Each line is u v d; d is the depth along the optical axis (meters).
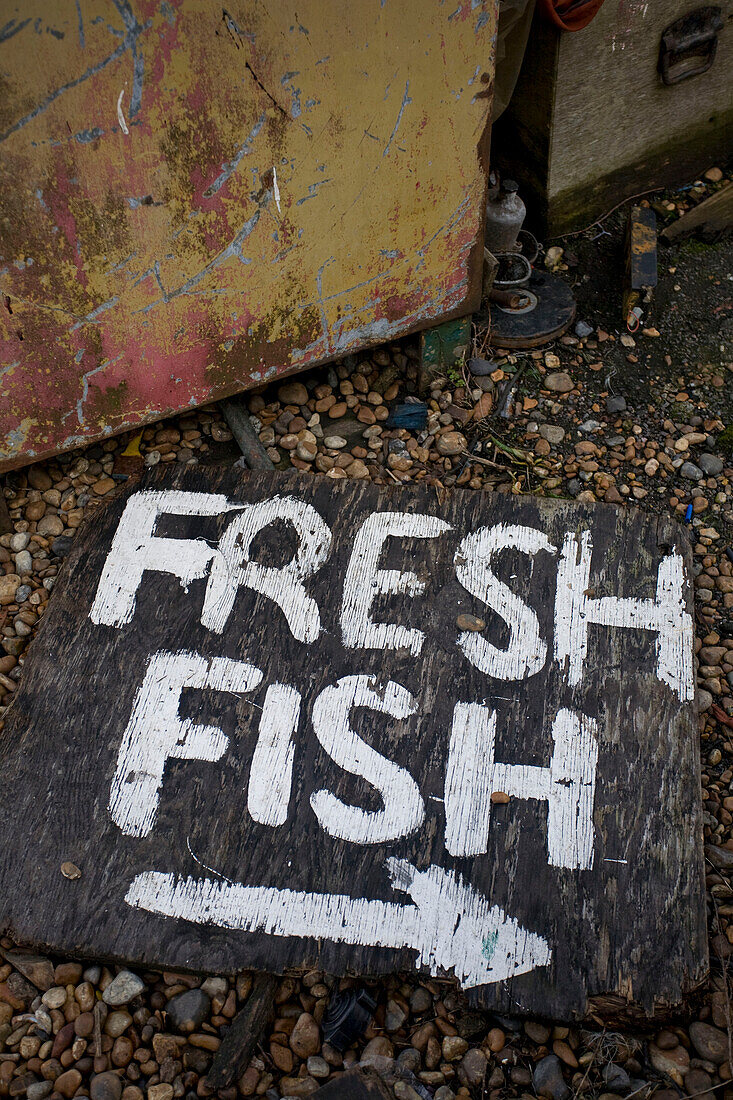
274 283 1.32
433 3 1.20
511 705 1.23
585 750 1.21
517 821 1.18
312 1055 1.12
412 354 1.54
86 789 1.20
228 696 1.24
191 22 1.12
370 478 1.43
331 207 1.29
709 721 1.29
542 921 1.14
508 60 1.46
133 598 1.30
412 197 1.33
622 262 1.67
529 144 1.64
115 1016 1.13
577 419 1.50
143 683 1.25
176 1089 1.10
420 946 1.14
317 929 1.14
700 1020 1.13
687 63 1.62
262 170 1.23
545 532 1.32
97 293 1.24
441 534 1.33
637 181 1.74
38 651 1.27
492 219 1.54
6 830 1.19
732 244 1.69
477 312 1.56
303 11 1.15
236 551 1.32
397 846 1.17
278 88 1.19
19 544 1.39
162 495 1.36
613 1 1.50
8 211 1.16
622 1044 1.11
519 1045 1.12
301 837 1.18
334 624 1.27
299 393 1.50
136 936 1.15
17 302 1.21
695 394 1.53
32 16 1.06
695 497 1.44
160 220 1.22
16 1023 1.13
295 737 1.22
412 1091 1.09
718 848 1.21
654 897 1.15
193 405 1.39
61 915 1.15
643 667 1.25
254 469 1.38
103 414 1.34
